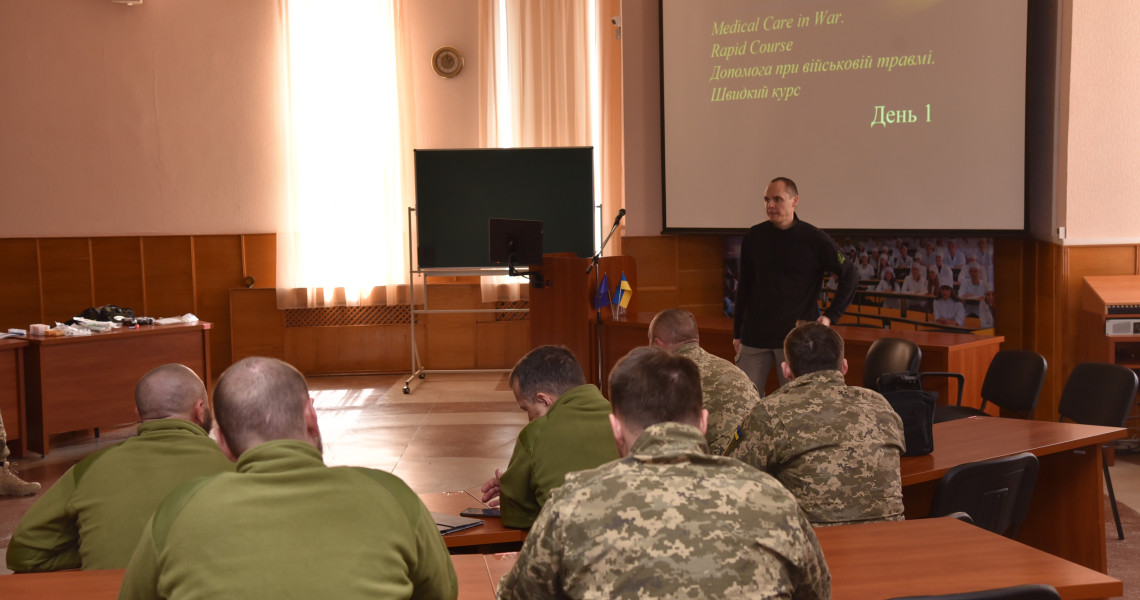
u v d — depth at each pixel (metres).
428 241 8.18
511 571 1.55
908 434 3.19
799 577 1.47
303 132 8.75
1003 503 2.94
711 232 7.39
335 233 8.84
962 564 2.13
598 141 8.77
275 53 8.88
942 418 4.55
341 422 6.78
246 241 8.96
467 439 6.21
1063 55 5.63
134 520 2.14
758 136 7.07
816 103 6.77
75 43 8.60
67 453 6.13
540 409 2.66
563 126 8.76
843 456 2.56
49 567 2.23
